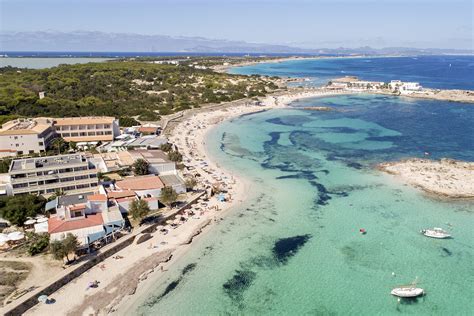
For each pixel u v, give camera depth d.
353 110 192.38
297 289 54.84
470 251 64.44
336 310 50.72
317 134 144.12
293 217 76.50
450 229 71.50
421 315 50.00
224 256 63.03
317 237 68.94
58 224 64.25
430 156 114.44
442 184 91.44
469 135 138.38
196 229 71.25
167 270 59.06
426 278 57.41
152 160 97.06
